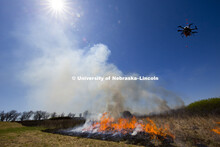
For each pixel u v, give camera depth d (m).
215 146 4.61
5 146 5.17
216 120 7.68
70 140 6.22
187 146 4.86
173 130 6.89
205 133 5.94
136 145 5.31
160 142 5.47
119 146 5.16
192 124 7.59
